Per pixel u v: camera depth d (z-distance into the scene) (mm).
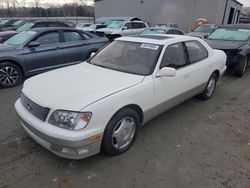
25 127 3098
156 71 3529
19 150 3275
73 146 2607
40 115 2805
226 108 4988
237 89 6375
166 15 27578
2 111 4543
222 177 2881
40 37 6500
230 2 27156
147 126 4074
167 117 4449
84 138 2627
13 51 5977
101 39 8008
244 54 7355
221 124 4250
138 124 3377
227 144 3604
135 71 3580
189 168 3025
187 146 3510
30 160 3072
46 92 2992
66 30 7082
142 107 3338
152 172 2932
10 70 5980
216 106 5078
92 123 2686
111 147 3039
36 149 3301
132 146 3439
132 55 3875
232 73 7973
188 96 4457
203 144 3580
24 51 6129
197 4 25312
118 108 2939
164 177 2854
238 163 3152
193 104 5129
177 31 12781
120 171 2932
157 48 3764
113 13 32688
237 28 8773
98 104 2732
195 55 4512
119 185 2711
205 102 5270
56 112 2678
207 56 4891
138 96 3207
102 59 4137
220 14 25172
